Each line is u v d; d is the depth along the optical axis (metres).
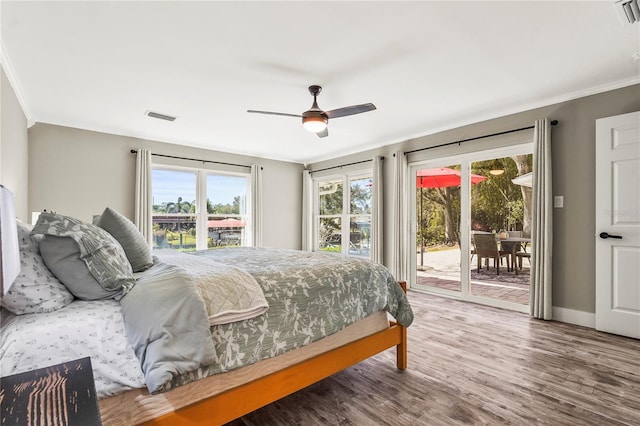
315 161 6.52
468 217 4.15
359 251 5.73
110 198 4.39
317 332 1.76
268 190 6.20
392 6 1.87
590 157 3.10
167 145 4.95
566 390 1.96
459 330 3.01
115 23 2.00
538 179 3.33
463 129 4.14
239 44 2.26
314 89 2.93
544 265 3.29
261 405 1.53
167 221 5.03
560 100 3.27
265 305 1.58
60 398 0.80
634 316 2.76
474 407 1.79
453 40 2.23
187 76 2.73
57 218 1.34
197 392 1.36
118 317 1.28
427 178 4.66
